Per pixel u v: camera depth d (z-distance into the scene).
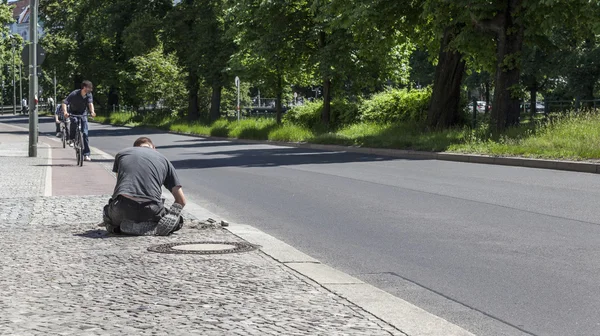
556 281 7.37
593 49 52.50
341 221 11.60
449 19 29.75
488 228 10.66
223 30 58.38
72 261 7.91
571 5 27.09
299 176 19.36
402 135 32.84
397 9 32.78
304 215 12.35
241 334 5.15
